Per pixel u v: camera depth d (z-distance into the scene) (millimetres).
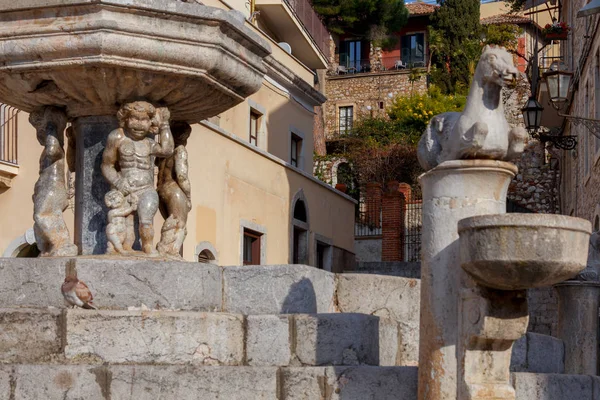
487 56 8008
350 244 35375
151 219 9859
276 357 8766
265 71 10805
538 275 7301
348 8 62656
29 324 8547
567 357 12844
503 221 7230
